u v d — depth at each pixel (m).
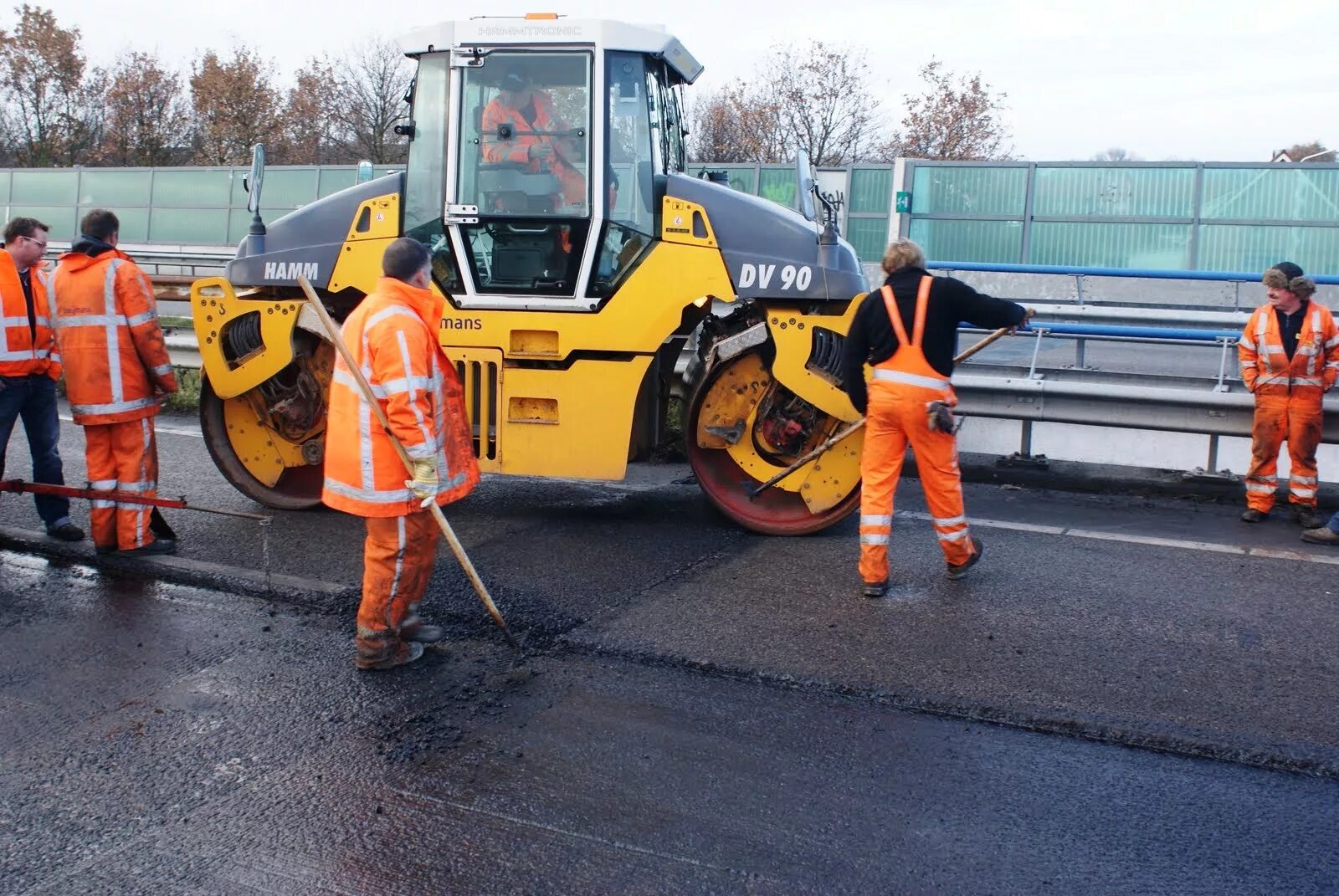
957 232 22.38
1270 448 7.07
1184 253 21.17
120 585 5.72
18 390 6.13
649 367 7.12
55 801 3.60
